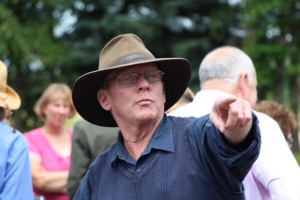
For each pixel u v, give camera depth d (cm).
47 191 584
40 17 2186
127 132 290
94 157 509
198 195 263
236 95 377
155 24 2155
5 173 380
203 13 2280
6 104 414
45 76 2141
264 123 347
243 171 246
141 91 285
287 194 332
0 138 385
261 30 2330
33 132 615
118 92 289
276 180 334
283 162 338
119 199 280
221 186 259
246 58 383
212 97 373
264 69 2341
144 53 292
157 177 272
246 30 2380
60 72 2180
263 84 2330
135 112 283
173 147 276
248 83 379
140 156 279
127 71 287
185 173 267
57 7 2186
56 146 612
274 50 2312
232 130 234
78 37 2198
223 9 2267
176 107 445
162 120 289
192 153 270
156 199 269
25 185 387
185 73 307
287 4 2305
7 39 2006
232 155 240
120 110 290
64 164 606
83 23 2136
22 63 2048
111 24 2106
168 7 2166
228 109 231
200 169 265
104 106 305
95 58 2136
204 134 258
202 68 388
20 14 2152
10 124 416
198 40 2172
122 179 285
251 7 2298
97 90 310
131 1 2217
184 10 2236
